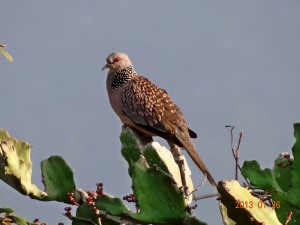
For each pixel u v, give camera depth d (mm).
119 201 8055
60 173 9164
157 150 10047
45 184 9109
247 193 7215
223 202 7230
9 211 8047
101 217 8602
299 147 8086
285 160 9344
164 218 7973
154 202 8023
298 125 8156
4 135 8852
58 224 9062
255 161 8273
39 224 8406
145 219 7934
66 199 9102
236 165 9633
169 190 8023
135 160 10883
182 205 7984
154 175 8062
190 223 7945
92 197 8703
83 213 8883
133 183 8023
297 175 8086
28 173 8977
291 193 8062
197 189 9516
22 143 8992
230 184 7172
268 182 8156
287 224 8422
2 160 8773
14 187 8984
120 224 8664
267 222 7137
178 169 10141
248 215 7090
